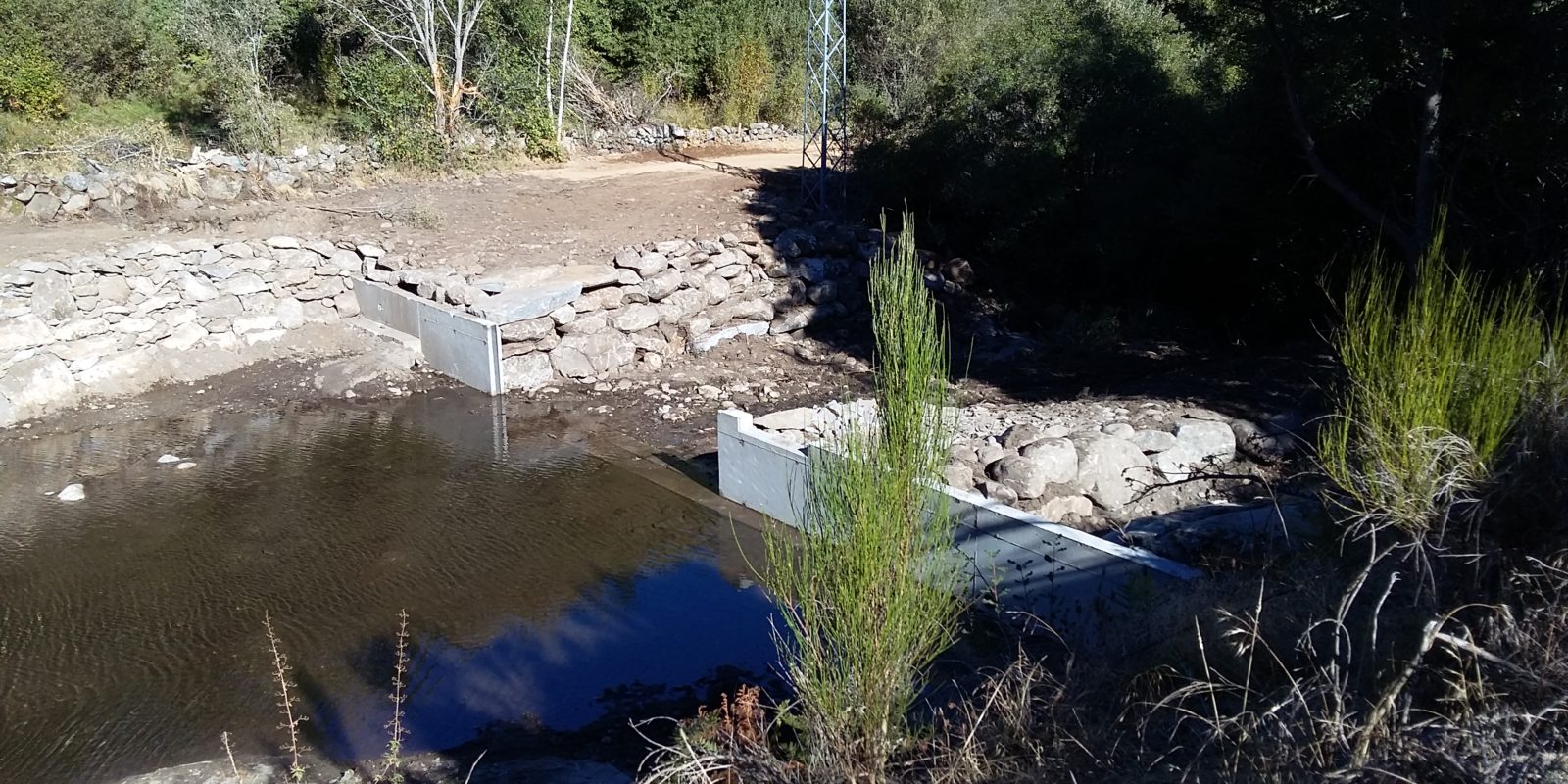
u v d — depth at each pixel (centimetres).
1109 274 1723
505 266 1528
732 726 512
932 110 1933
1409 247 1104
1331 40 1152
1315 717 406
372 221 1686
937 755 459
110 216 1563
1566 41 1023
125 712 711
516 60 2409
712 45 2984
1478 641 422
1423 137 1101
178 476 1103
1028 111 1795
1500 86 1073
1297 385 1161
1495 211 1115
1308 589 498
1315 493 622
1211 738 410
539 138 2309
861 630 431
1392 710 394
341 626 820
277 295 1460
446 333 1397
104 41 2317
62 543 955
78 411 1259
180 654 781
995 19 2459
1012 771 440
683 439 1213
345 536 973
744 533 978
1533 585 429
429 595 870
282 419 1265
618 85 2839
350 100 2391
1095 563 702
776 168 2312
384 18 2377
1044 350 1515
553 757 652
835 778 434
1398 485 441
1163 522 791
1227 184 1437
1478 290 525
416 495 1064
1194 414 1034
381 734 684
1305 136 1184
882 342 444
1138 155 1669
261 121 2045
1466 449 441
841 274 1706
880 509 429
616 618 833
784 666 655
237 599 860
